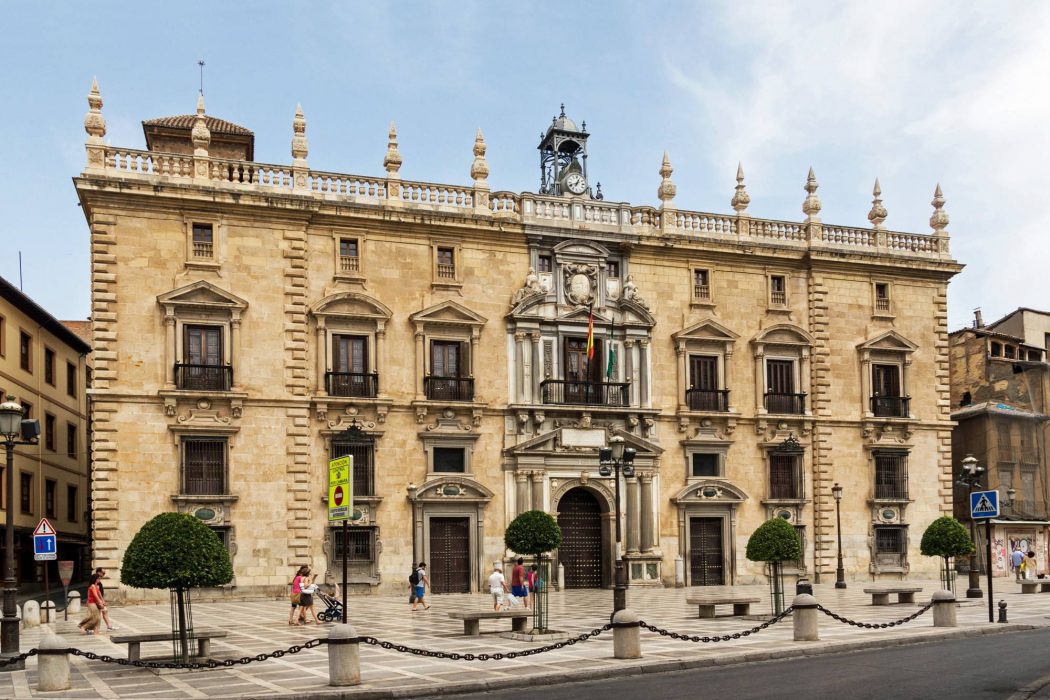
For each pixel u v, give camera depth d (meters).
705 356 52.62
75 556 65.06
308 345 45.91
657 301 52.12
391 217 47.41
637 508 49.97
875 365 55.81
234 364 44.25
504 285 49.59
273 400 44.62
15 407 25.78
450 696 19.17
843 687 18.84
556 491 49.00
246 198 44.88
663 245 52.00
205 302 43.97
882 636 26.39
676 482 51.31
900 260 56.28
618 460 30.94
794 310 54.75
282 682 20.28
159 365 43.28
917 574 55.06
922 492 55.78
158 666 20.55
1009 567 60.75
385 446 46.56
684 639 23.53
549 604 40.19
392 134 48.69
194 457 43.56
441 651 24.58
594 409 49.56
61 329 60.31
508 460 48.44
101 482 41.88
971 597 40.47
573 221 50.75
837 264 55.19
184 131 52.75
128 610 39.59
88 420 68.56
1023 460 62.84
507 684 20.03
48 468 59.06
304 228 46.16
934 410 56.75
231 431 43.81
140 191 43.31
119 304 43.06
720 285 53.44
